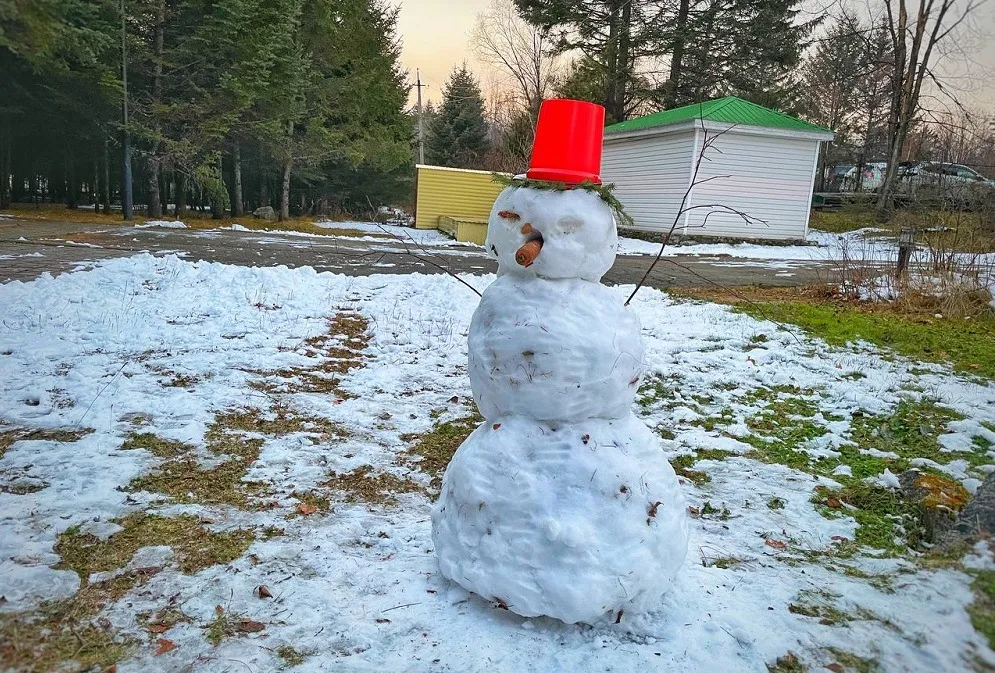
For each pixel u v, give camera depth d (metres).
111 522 3.30
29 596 2.65
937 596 2.62
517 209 2.54
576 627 2.54
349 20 24.08
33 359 5.79
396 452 4.50
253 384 5.66
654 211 22.23
